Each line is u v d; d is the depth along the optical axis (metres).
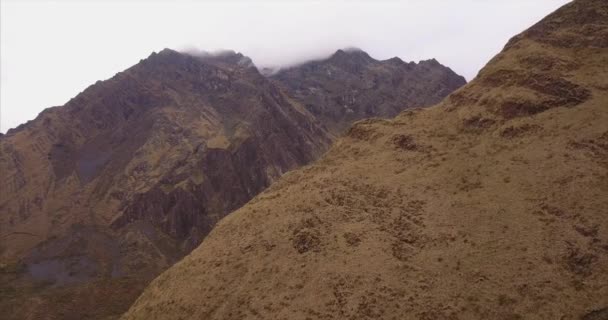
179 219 159.12
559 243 42.00
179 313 50.03
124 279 125.62
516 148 51.19
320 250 48.81
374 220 50.25
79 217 160.12
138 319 52.84
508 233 44.25
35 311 107.25
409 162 56.19
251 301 46.91
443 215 48.25
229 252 53.38
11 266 135.12
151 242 149.00
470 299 40.66
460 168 52.38
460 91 62.69
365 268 45.56
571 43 59.12
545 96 54.00
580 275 39.88
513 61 60.44
